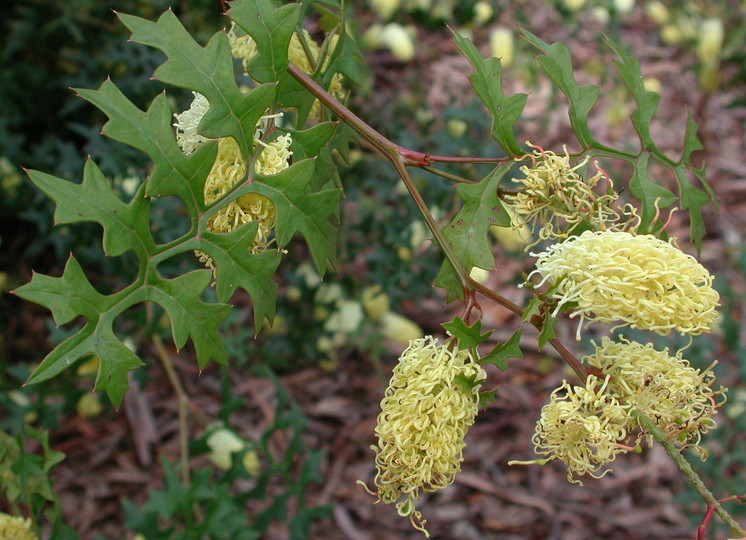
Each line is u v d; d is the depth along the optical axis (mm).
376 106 3676
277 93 1255
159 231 2990
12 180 3273
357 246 3318
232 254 1192
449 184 3109
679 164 1510
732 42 4258
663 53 5227
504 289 3934
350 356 3783
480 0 4066
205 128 1160
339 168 3236
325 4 1630
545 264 1165
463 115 3045
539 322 1204
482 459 3482
